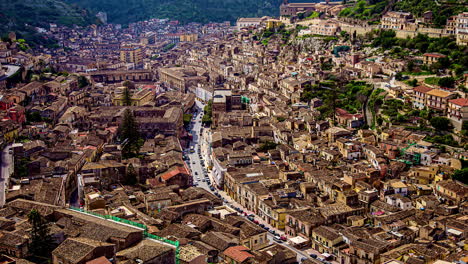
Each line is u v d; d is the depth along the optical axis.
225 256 174.00
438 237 197.50
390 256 180.00
